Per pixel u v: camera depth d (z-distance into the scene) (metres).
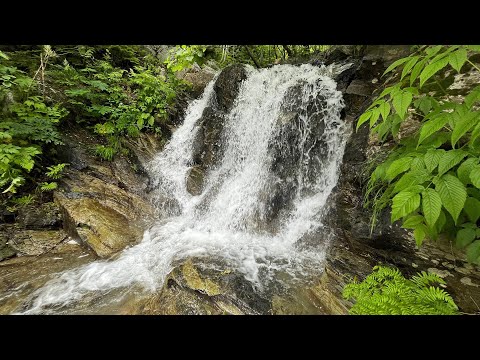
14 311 2.65
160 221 4.85
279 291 2.89
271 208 4.65
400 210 1.21
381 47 4.75
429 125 1.26
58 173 4.45
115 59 7.93
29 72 5.27
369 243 2.82
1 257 3.30
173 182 5.75
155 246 4.02
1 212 3.72
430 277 1.85
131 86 7.30
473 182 1.09
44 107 4.50
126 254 3.77
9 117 4.21
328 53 7.32
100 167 5.11
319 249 3.59
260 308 2.59
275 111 5.38
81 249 3.78
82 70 6.10
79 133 5.43
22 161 3.58
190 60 7.50
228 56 10.51
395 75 3.77
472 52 2.63
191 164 6.24
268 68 6.87
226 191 5.37
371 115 1.42
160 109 7.00
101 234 3.91
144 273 3.37
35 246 3.61
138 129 6.37
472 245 1.42
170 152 6.42
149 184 5.46
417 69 1.25
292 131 4.86
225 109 6.56
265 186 4.95
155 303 2.73
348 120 4.21
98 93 6.18
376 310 1.67
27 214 3.87
